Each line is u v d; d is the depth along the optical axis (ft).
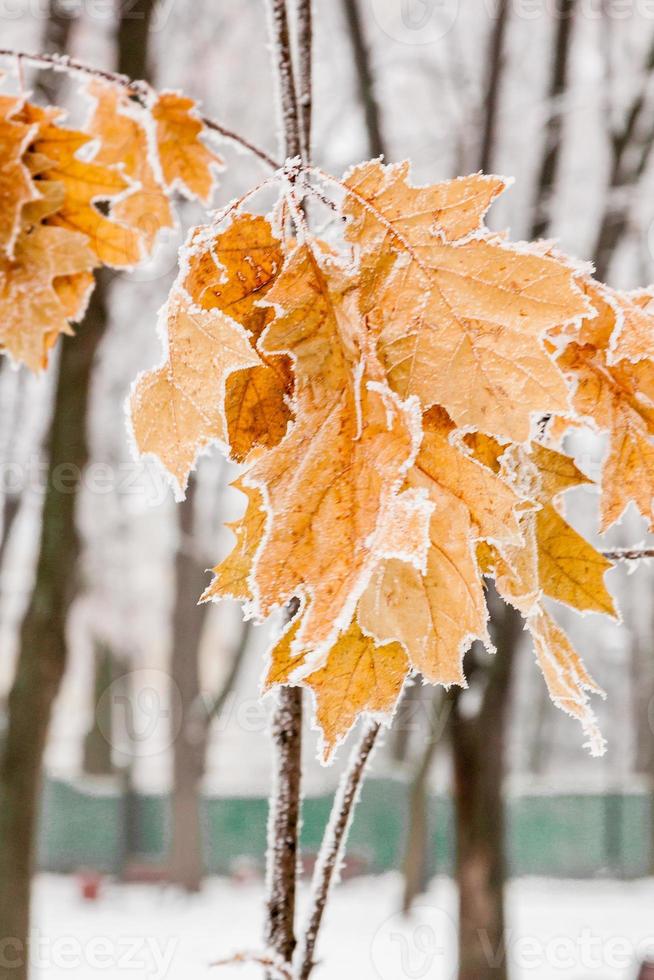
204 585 65.46
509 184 3.09
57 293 5.79
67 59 5.74
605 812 89.40
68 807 82.02
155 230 6.19
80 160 5.73
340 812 4.83
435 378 3.06
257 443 3.31
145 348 43.37
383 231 3.13
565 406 3.01
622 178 26.81
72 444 23.68
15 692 22.89
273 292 3.06
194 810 65.26
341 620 2.69
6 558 46.85
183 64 37.78
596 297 3.58
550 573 3.81
